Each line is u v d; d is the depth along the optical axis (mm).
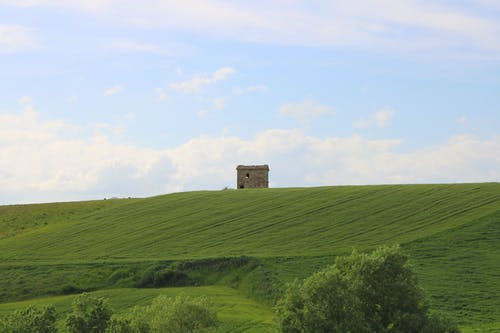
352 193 122562
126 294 78750
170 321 56188
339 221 105000
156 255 94688
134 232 108562
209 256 91312
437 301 70125
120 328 50750
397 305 53375
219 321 64312
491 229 92562
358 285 53750
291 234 100000
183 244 99250
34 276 89125
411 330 51938
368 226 100688
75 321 51406
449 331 51969
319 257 87188
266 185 148625
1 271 91812
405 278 54406
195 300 58219
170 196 133875
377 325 52594
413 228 97062
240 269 86500
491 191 113812
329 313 51906
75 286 85188
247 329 62250
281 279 80125
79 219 122000
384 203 112875
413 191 119625
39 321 52062
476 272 78250
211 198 128625
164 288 83250
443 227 95500
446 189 118500
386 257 54781
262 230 103500
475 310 67562
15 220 129250
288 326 52031
